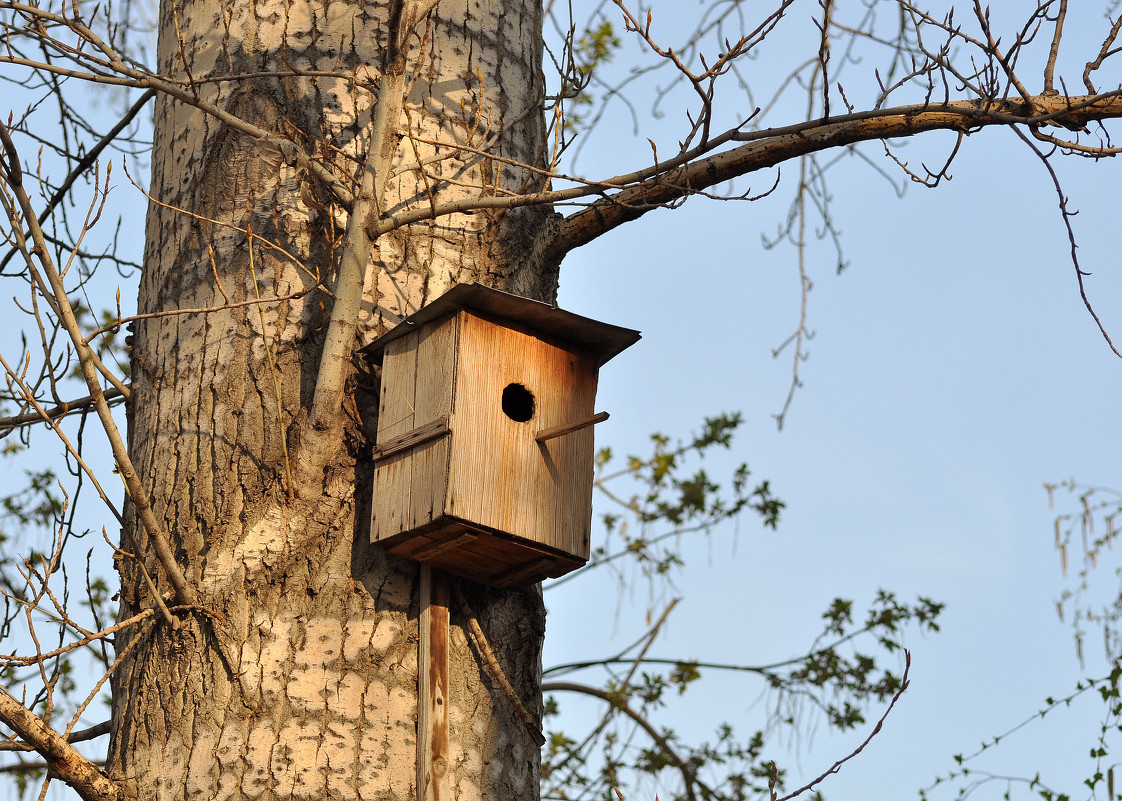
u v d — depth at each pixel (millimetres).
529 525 6812
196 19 7953
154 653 6367
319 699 6180
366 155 7070
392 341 7059
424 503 6605
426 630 6500
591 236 7473
